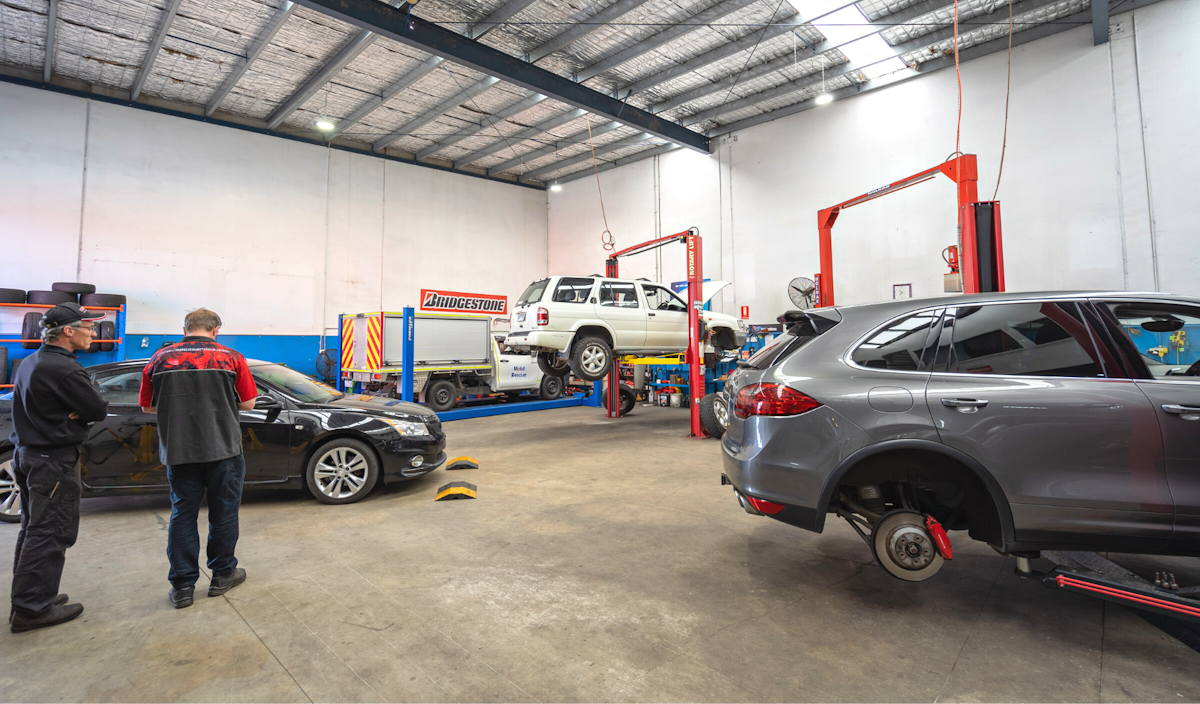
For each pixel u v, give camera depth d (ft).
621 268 57.57
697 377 26.94
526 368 43.37
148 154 41.50
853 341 9.21
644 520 13.82
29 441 8.39
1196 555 7.54
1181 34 29.48
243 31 34.27
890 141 39.63
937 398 8.27
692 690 6.74
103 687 6.86
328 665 7.36
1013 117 34.55
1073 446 7.83
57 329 8.63
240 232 45.39
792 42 36.19
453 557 11.34
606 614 8.80
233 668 7.29
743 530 12.98
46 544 8.40
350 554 11.51
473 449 24.14
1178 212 29.45
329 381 48.03
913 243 38.52
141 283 40.93
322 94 42.98
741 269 48.06
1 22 32.60
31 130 37.37
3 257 36.29
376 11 29.78
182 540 9.19
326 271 49.88
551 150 55.06
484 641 7.98
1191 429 7.57
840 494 9.29
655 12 33.12
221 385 9.53
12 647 7.83
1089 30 32.01
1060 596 9.32
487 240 61.05
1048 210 33.30
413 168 55.67
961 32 34.01
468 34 34.86
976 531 8.90
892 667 7.22
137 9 31.96
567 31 35.04
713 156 50.11
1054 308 8.63
